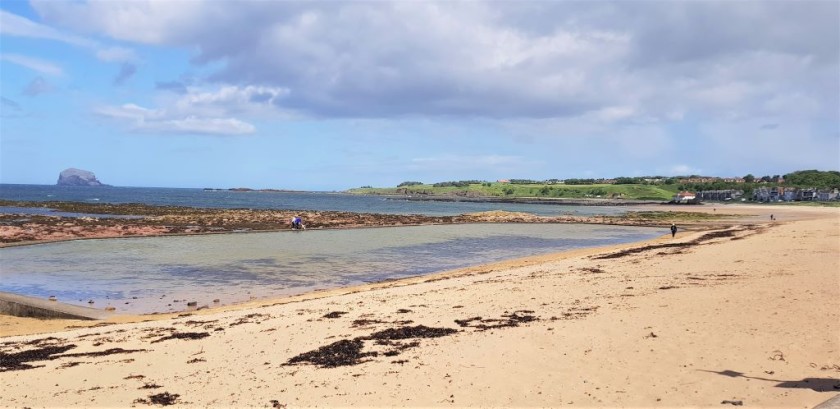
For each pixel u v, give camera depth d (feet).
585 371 33.30
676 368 32.89
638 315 47.21
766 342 37.09
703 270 75.00
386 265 112.98
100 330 52.95
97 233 166.09
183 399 31.83
